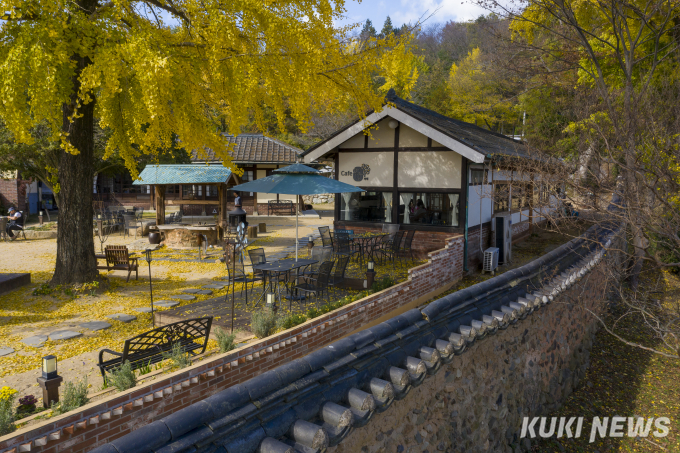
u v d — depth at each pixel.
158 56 7.84
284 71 9.17
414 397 4.34
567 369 9.07
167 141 9.74
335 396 3.11
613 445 7.51
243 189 11.87
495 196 14.84
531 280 6.88
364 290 10.56
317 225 25.06
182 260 14.89
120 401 4.63
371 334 3.66
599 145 10.14
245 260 14.45
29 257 15.34
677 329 7.91
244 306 9.30
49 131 18.62
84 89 7.88
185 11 9.17
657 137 8.36
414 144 14.40
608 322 12.41
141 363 6.14
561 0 14.50
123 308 9.52
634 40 15.45
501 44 18.36
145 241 18.47
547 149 15.31
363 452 3.64
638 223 7.92
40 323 8.52
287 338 6.58
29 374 6.41
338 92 10.79
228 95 9.49
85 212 10.84
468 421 5.36
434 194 14.20
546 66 17.97
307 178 11.73
